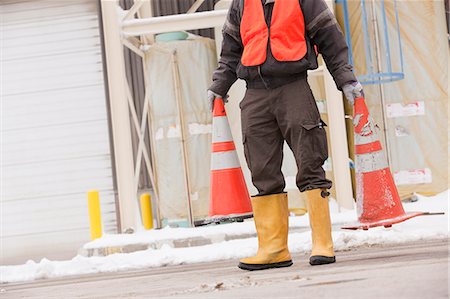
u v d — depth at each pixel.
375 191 8.44
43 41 17.56
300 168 6.69
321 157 6.70
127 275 8.77
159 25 15.30
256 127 6.78
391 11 16.89
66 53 17.50
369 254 7.34
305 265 6.75
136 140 21.45
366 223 8.57
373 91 17.00
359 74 17.11
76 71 17.47
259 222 6.95
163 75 16.80
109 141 17.39
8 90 17.67
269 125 6.78
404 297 3.81
